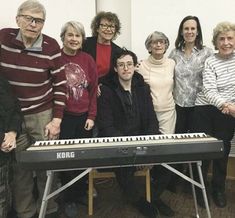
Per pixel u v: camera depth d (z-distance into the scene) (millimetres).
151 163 1719
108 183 3102
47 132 2080
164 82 2576
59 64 2080
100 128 2389
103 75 2605
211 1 2939
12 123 1924
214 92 2357
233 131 2527
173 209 2512
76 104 2334
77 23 2281
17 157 1876
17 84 1980
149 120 2461
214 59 2439
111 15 2584
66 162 1653
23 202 2229
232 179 3105
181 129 2723
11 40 1918
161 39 2535
